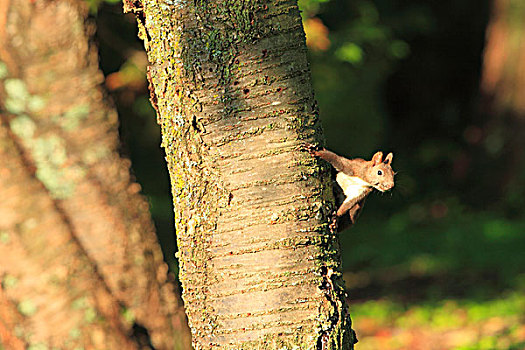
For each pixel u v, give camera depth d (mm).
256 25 6074
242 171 6141
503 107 32531
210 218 6238
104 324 9594
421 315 17938
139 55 19891
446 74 42469
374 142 36375
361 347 16234
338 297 6344
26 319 9352
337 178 8531
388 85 44344
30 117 9508
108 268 9781
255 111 6117
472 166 33812
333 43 21188
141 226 10117
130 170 10203
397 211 34812
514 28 32188
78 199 9688
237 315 6195
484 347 14625
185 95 6199
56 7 9547
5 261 9305
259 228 6141
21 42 9422
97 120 9844
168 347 10047
